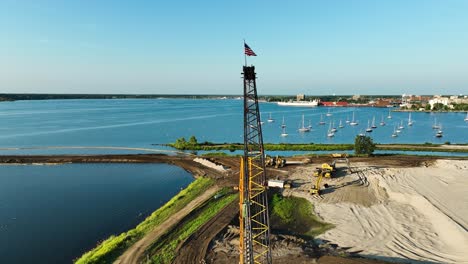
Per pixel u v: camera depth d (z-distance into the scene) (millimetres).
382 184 72375
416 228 52281
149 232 52344
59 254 48250
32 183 86938
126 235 51406
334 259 41031
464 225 49938
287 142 156375
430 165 92188
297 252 44312
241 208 32938
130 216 63000
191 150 135625
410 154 115125
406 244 47281
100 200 72688
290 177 82438
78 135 180125
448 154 119188
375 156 108312
